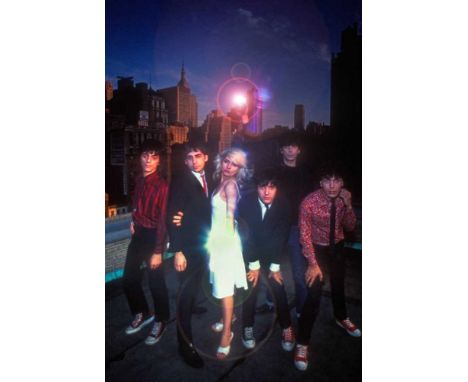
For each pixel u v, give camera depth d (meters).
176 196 2.03
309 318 2.05
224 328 2.13
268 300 2.43
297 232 2.17
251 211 2.06
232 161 1.99
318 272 2.06
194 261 2.09
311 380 1.98
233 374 2.04
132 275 2.32
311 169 2.07
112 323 2.37
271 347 2.19
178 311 2.13
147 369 2.09
